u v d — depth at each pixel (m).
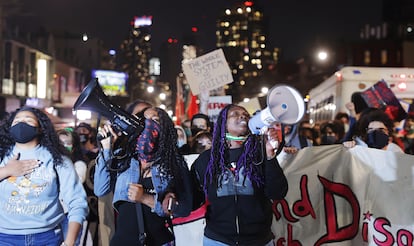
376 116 6.24
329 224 5.16
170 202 3.86
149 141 3.95
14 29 37.66
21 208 3.88
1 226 3.88
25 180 3.91
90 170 5.79
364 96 9.16
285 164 5.21
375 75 12.56
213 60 9.47
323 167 5.20
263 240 4.00
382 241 5.00
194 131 8.32
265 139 3.87
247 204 3.95
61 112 46.38
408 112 11.68
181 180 4.03
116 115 3.85
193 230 5.41
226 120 4.03
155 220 3.94
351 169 5.15
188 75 9.48
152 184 3.98
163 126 4.00
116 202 3.96
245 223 3.95
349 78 12.62
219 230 3.99
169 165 3.97
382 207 5.00
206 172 4.07
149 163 3.99
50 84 43.56
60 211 4.12
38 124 4.04
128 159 3.99
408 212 4.89
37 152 4.02
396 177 4.96
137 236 3.88
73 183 4.07
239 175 3.97
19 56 37.91
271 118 3.45
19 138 3.92
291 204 5.20
